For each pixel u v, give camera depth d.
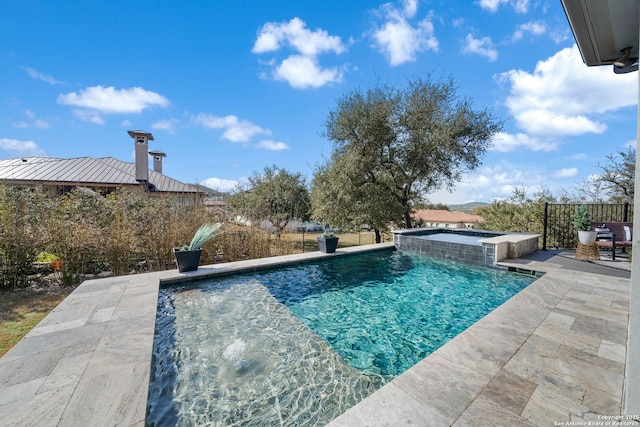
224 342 3.10
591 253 5.82
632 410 1.31
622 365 2.10
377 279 5.58
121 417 1.66
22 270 5.32
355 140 11.93
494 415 1.62
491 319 2.91
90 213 5.94
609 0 2.17
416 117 11.28
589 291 3.79
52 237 5.35
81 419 1.63
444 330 3.50
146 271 6.28
